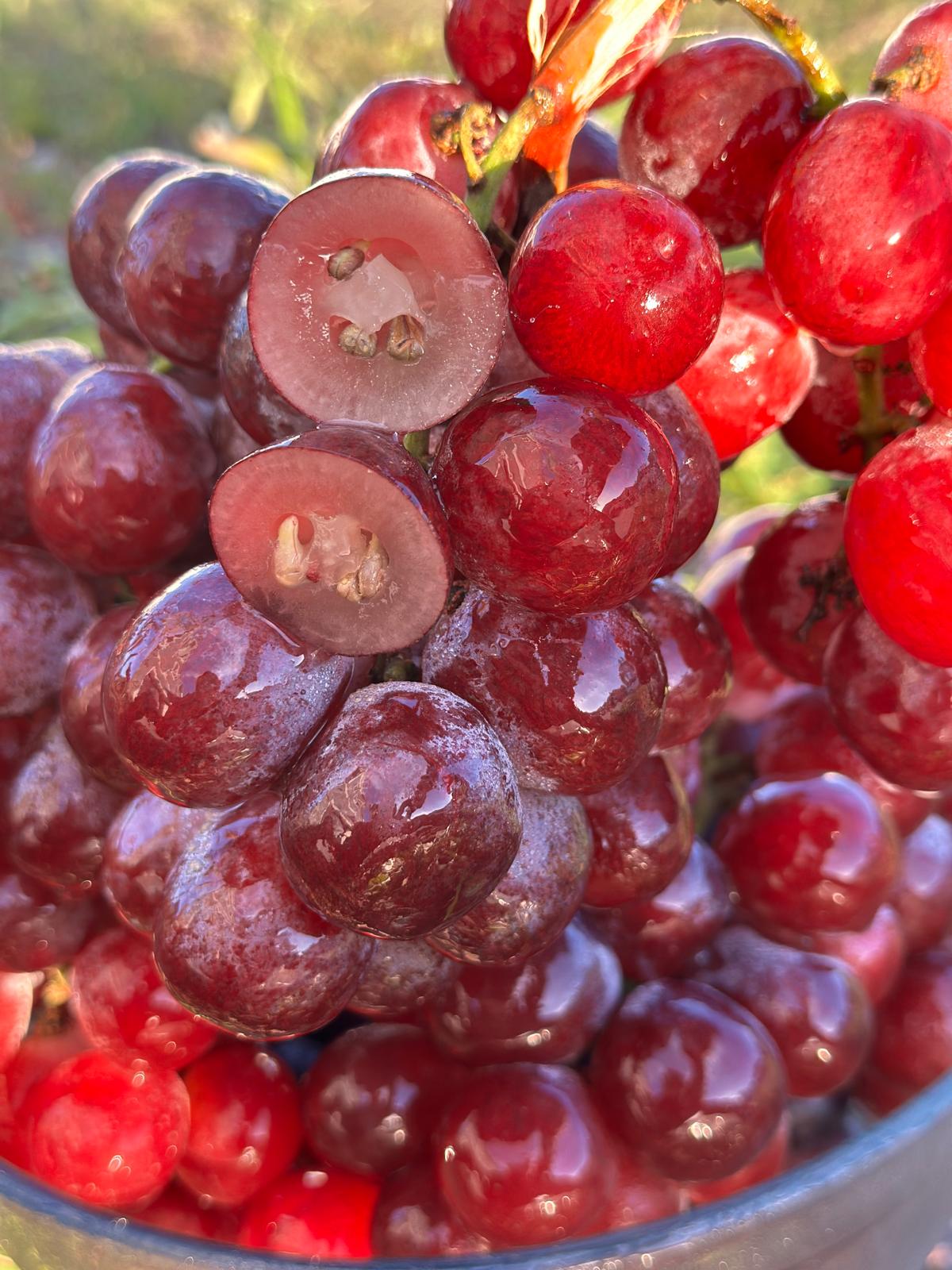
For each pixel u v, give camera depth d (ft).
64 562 0.48
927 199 0.39
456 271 0.33
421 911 0.37
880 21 1.81
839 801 0.52
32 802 0.47
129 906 0.44
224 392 0.44
